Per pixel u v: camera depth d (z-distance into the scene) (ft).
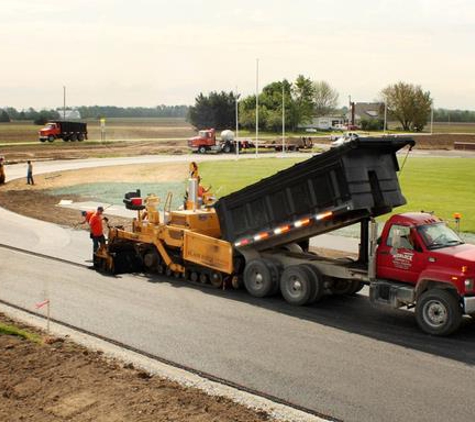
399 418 29.76
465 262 40.96
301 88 399.24
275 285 50.96
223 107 441.27
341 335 42.06
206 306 48.73
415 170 157.28
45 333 41.55
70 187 136.98
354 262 49.06
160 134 427.74
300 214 47.93
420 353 38.68
